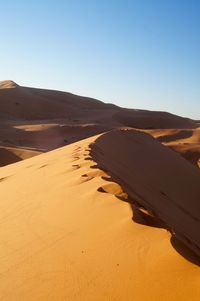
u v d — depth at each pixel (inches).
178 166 970.1
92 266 218.1
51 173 536.1
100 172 460.8
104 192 360.2
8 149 1818.4
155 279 187.6
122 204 301.0
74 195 372.2
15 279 225.6
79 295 193.2
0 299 206.4
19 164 864.3
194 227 511.5
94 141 895.1
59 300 193.2
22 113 4205.2
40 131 3009.4
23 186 490.9
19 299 203.5
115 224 266.4
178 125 4611.2
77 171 493.7
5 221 350.0
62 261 234.7
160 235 232.7
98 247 238.1
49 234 287.0
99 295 189.0
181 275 184.4
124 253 221.8
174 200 655.8
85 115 4542.3
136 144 1050.7
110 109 5236.2
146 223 273.1
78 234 271.7
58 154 828.0
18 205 395.9
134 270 201.2
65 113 4461.1
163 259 202.8
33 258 249.6
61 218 316.5
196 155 2122.3
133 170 760.3
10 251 270.1
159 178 787.4
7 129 3014.3
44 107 4446.4
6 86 5187.0
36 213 350.0
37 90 5305.1
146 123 4517.7
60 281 211.2
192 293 168.2
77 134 3152.1
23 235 297.9
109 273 206.1
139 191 564.4
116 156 830.5
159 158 981.2
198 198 766.5
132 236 238.2
